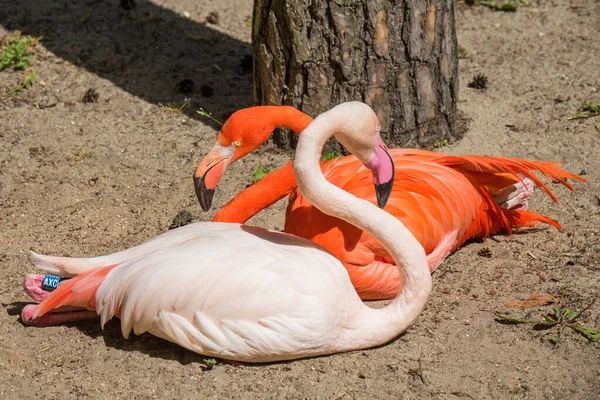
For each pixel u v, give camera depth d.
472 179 6.29
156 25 10.54
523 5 11.10
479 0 11.24
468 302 5.86
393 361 5.25
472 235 6.38
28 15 10.62
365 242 5.50
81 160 7.82
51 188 7.40
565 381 5.08
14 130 8.27
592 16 10.66
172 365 5.23
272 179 5.99
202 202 5.73
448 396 4.96
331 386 5.03
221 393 4.97
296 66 7.39
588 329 5.44
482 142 8.02
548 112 8.51
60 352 5.39
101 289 5.25
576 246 6.42
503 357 5.29
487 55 9.86
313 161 5.11
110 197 7.30
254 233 5.46
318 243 5.61
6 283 6.14
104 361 5.29
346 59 7.30
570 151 7.77
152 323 5.05
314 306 4.93
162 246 5.40
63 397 4.98
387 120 7.62
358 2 7.16
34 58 9.63
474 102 8.82
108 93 9.02
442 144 7.95
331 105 7.49
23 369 5.23
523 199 6.61
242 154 5.79
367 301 5.91
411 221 5.66
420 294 5.23
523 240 6.58
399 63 7.44
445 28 7.64
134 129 8.38
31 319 5.52
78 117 8.55
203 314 4.92
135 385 5.06
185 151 8.00
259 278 4.93
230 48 10.14
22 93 8.95
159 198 7.30
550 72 9.35
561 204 6.99
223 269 4.97
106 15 10.73
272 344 4.93
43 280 5.58
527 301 5.80
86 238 6.74
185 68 9.62
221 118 8.55
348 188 5.82
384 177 5.31
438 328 5.59
